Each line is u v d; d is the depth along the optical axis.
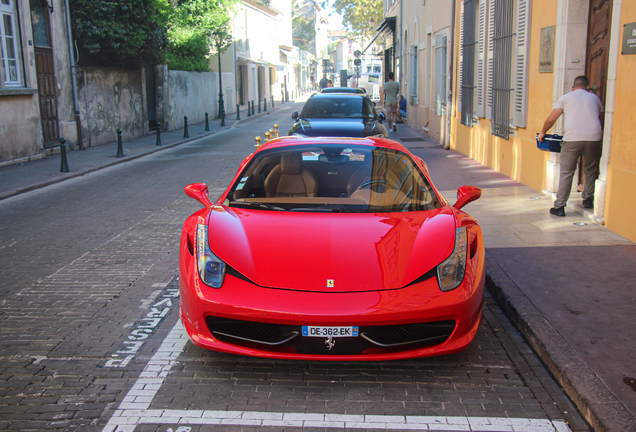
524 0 8.57
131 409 2.97
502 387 3.20
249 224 3.68
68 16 15.36
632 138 5.58
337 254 3.33
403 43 25.27
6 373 3.37
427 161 12.18
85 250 6.18
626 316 3.90
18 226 7.45
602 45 6.79
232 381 3.27
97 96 17.31
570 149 6.48
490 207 7.37
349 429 2.79
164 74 22.39
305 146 4.61
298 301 3.06
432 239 3.47
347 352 3.10
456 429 2.79
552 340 3.56
